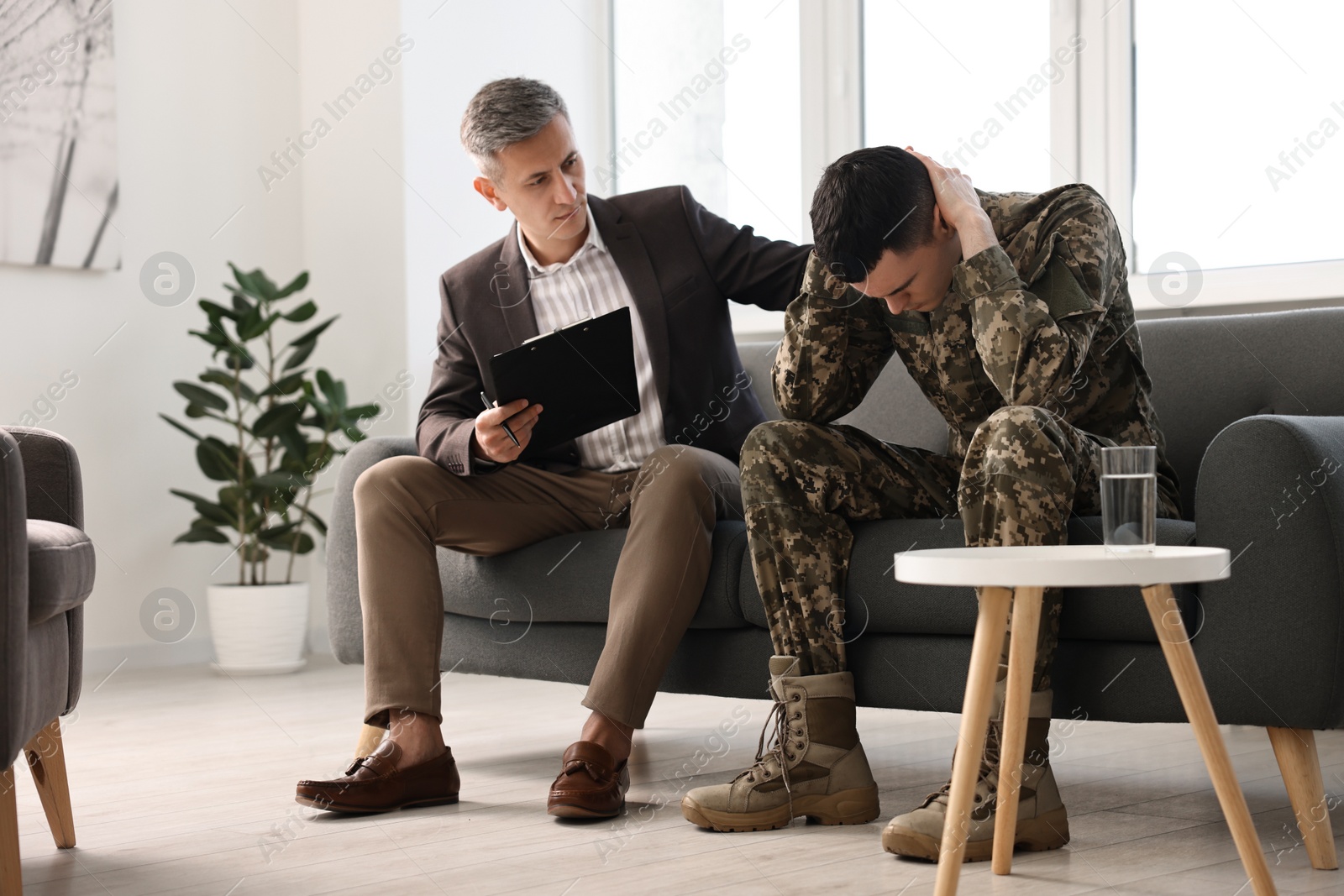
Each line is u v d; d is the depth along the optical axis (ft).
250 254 12.48
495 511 6.27
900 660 5.32
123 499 11.59
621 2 12.43
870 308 5.59
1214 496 4.65
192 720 8.58
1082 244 5.06
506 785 6.15
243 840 5.14
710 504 5.68
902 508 5.52
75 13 11.21
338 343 12.31
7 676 3.82
